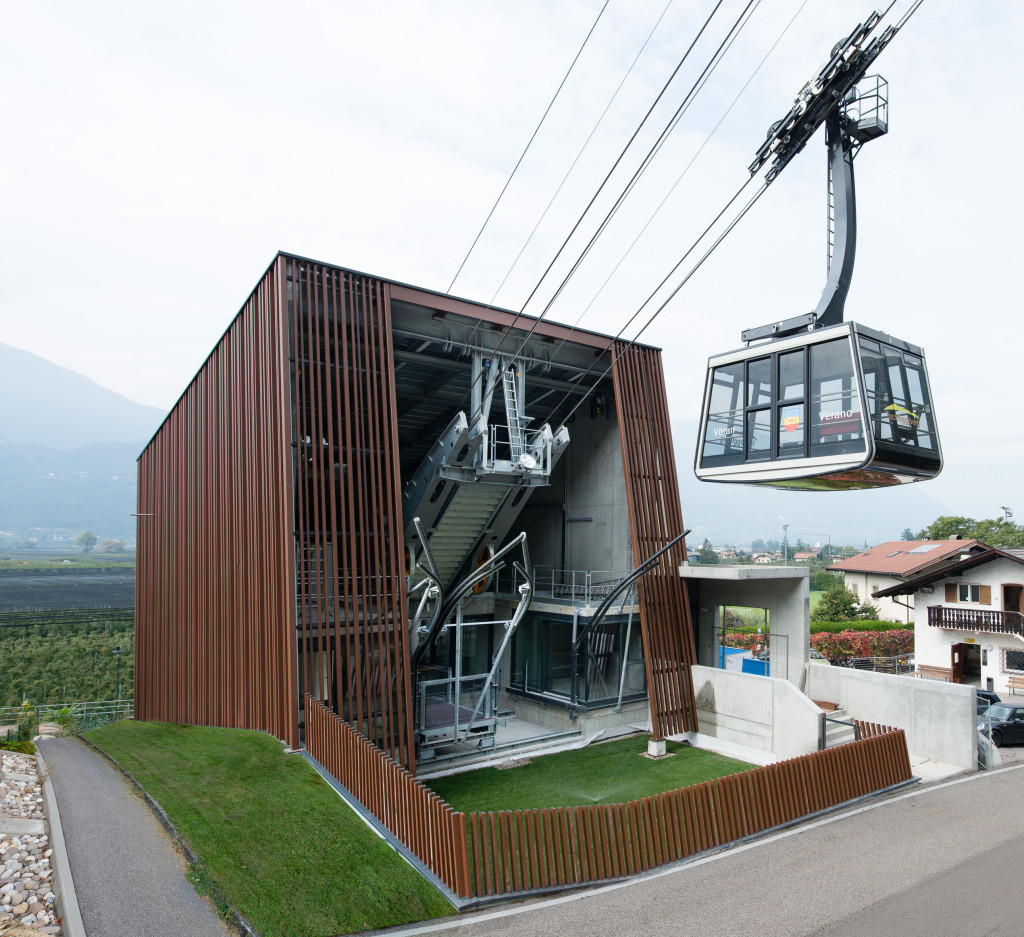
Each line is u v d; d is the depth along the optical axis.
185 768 12.61
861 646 39.47
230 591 17.78
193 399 21.77
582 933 8.08
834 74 8.60
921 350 13.82
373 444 16.45
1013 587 31.59
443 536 21.56
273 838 9.53
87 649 52.03
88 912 7.07
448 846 9.05
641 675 22.72
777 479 13.39
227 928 7.21
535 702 22.28
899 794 14.34
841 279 12.90
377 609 15.80
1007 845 11.16
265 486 15.93
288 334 15.71
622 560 22.56
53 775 11.74
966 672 34.44
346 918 7.89
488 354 19.53
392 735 15.53
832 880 9.78
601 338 21.09
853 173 12.96
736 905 8.94
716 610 23.48
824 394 12.56
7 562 188.38
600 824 10.13
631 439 21.28
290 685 14.29
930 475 13.34
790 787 12.65
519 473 19.44
